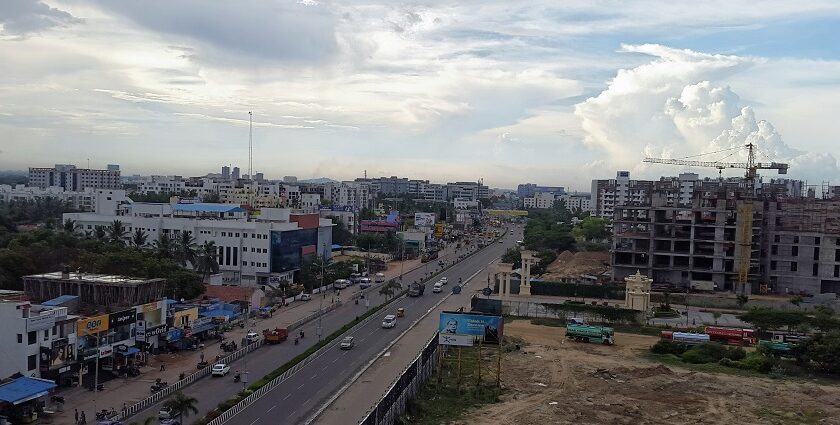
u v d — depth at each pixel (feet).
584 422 263.08
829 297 572.92
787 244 613.52
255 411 258.57
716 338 420.77
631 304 511.40
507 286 568.41
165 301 350.02
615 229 646.74
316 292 570.46
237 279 595.88
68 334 287.89
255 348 366.84
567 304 501.97
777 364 358.23
